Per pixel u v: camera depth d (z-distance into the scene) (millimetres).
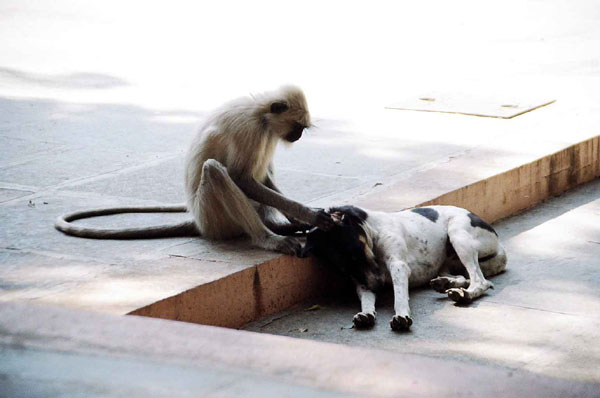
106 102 13164
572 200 9641
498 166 9211
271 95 7102
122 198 8562
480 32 19234
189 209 7367
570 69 14742
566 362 5680
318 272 7160
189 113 12406
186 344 4719
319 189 8758
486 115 11688
